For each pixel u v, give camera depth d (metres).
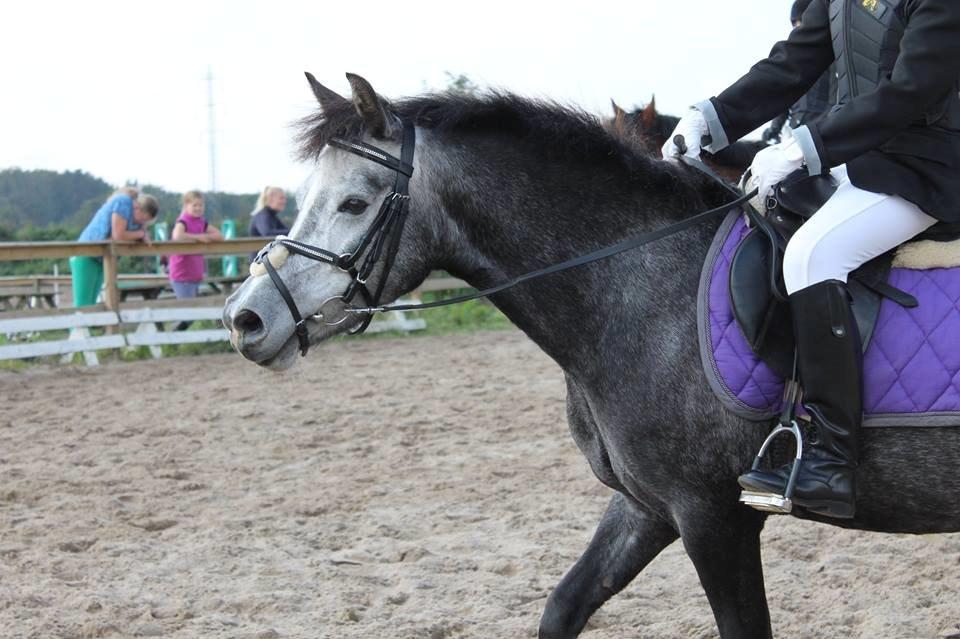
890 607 3.92
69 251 9.97
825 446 2.66
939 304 2.69
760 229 2.82
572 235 2.86
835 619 3.83
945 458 2.67
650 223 2.89
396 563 4.56
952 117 2.73
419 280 2.86
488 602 4.04
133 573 4.42
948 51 2.56
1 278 13.33
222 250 10.87
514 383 8.78
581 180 2.88
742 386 2.70
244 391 8.50
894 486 2.73
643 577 4.37
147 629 3.79
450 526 5.04
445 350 10.83
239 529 5.02
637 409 2.78
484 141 2.86
